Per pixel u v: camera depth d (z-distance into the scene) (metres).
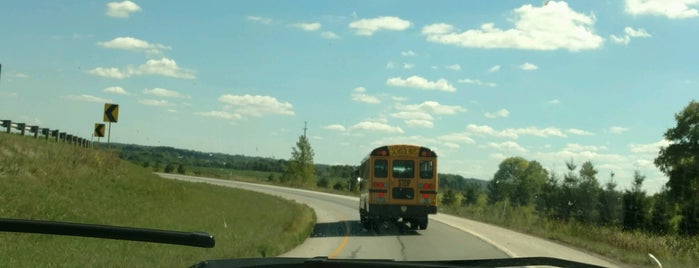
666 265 16.30
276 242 18.36
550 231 27.55
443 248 19.84
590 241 22.94
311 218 34.25
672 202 54.75
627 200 41.31
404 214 26.00
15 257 12.20
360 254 17.78
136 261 12.70
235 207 37.09
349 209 47.38
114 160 30.58
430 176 26.19
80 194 22.78
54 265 11.63
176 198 31.06
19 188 19.75
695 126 58.41
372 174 26.14
